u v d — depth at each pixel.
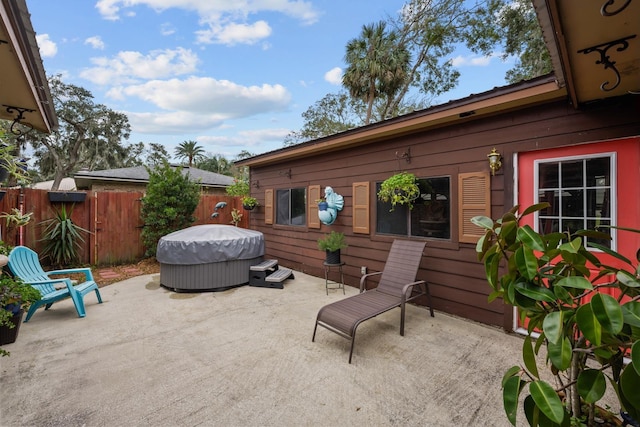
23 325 3.53
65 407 2.10
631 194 2.62
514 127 3.27
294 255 6.60
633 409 1.09
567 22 1.55
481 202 3.52
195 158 31.70
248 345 3.03
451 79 13.80
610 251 1.37
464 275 3.70
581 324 1.11
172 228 7.03
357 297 3.49
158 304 4.32
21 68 1.96
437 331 3.34
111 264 6.76
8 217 4.79
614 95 2.55
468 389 2.30
